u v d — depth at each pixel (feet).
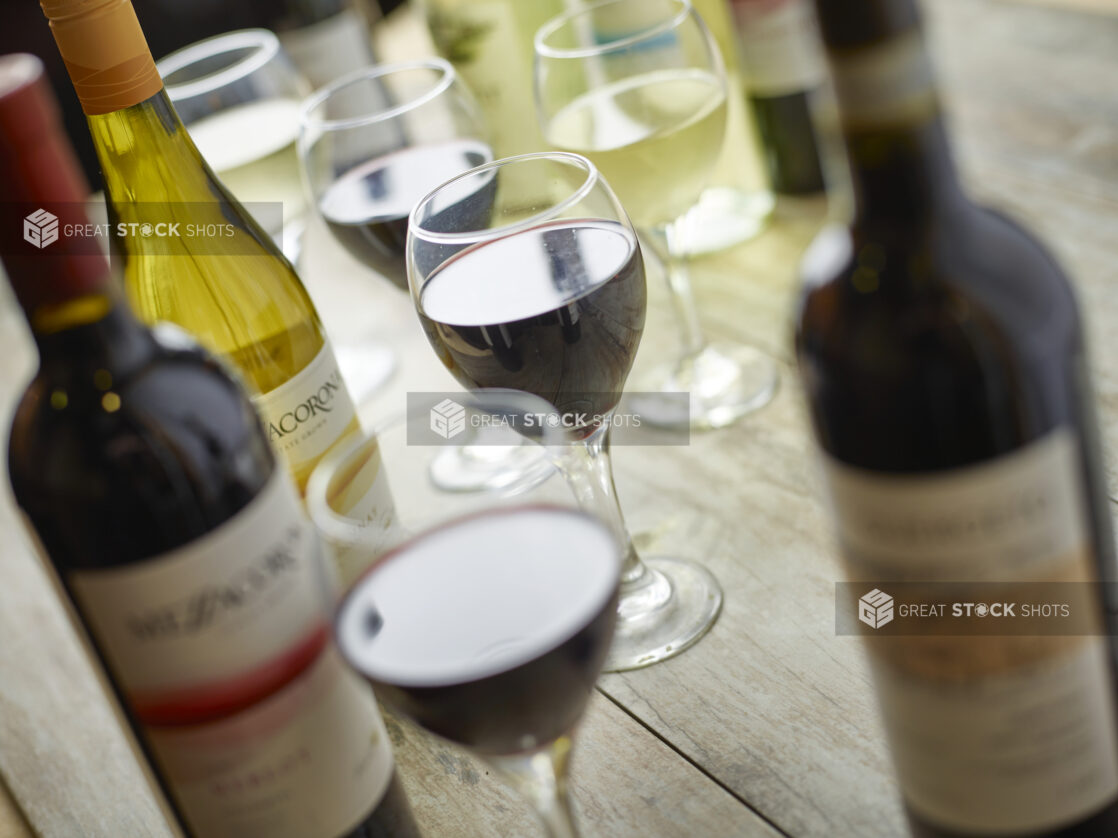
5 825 1.82
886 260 1.14
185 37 4.97
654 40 2.13
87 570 1.28
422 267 1.65
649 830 1.50
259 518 1.29
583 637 1.22
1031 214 2.29
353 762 1.39
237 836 1.37
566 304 1.58
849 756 1.50
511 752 1.29
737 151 2.58
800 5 2.44
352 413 1.82
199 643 1.28
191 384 1.29
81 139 4.60
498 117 2.55
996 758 1.23
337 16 3.12
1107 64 2.68
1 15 4.70
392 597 1.29
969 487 1.15
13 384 2.84
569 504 1.32
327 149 2.30
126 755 1.88
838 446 1.19
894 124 1.10
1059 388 1.15
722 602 1.77
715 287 2.53
